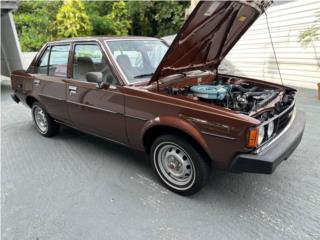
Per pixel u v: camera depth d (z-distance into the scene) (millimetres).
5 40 10078
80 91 3562
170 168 2963
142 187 3119
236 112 2389
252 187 3016
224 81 3832
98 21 15305
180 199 2881
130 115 3031
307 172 3248
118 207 2797
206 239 2340
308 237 2307
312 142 4004
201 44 3025
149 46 3656
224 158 2475
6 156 4039
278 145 2543
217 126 2414
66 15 14148
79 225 2576
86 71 3527
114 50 3281
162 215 2652
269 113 2646
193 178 2773
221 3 2375
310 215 2555
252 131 2277
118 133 3309
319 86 6090
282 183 3057
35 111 4750
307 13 6785
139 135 3037
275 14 7617
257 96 2979
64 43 3855
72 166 3666
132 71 3219
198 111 2508
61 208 2824
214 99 2807
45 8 16125
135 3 16047
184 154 2795
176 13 15242
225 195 2900
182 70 3254
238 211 2652
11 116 6109
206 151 2547
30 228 2574
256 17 3209
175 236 2391
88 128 3773
